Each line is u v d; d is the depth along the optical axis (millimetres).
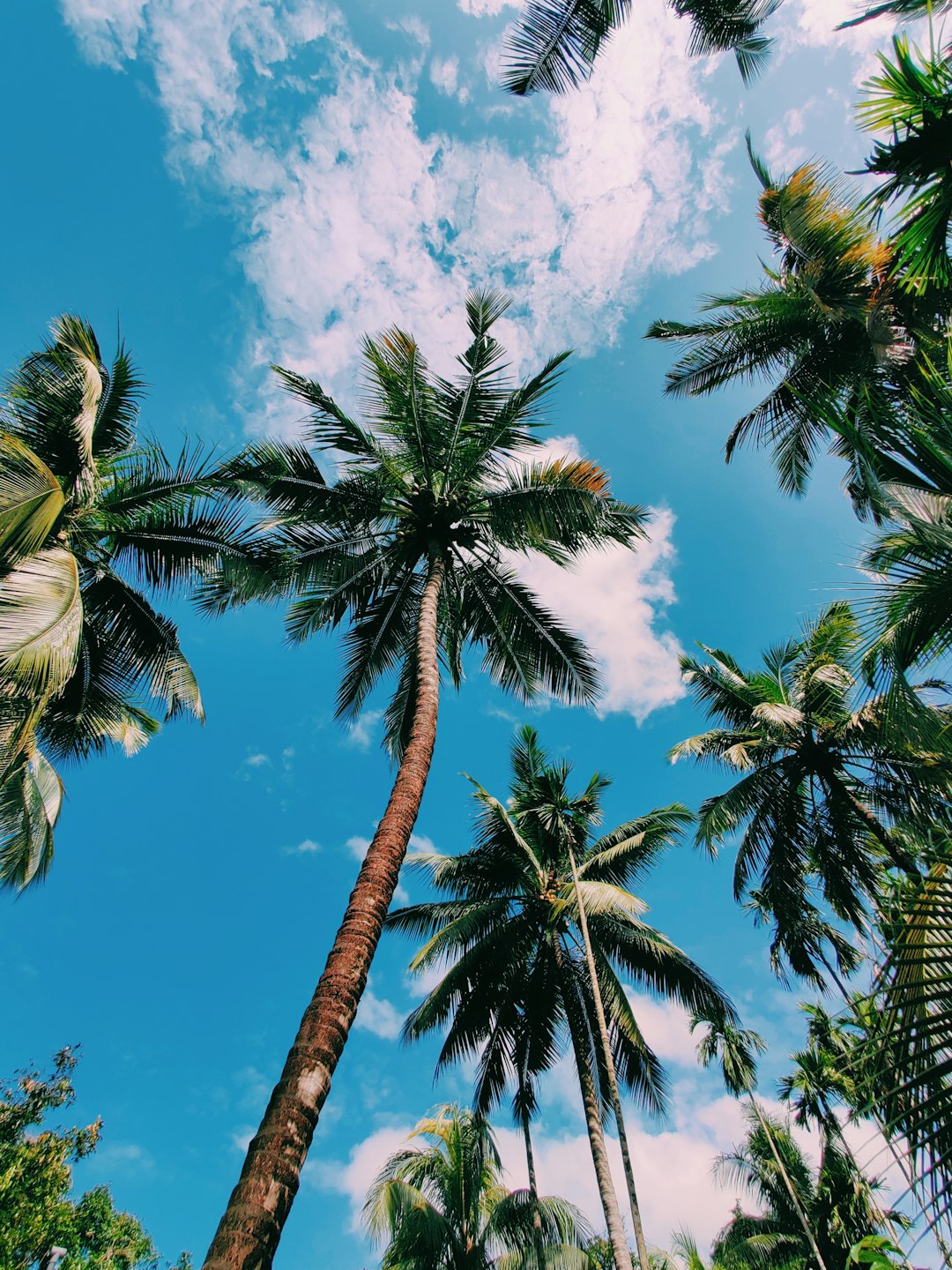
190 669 13000
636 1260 18719
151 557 12219
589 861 15805
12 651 6988
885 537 4410
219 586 11148
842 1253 19484
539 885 15914
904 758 11641
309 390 10523
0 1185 13688
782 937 13992
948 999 2609
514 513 10828
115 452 12883
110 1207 23391
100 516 11641
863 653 4965
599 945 15562
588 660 11602
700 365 13000
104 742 13727
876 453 4887
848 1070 2850
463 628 12281
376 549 11766
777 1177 21922
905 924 2920
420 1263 13891
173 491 11406
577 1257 13383
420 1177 16156
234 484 10688
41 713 7559
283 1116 4086
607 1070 12859
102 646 12734
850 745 13102
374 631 11961
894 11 5777
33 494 8734
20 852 11281
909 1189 2428
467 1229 15148
